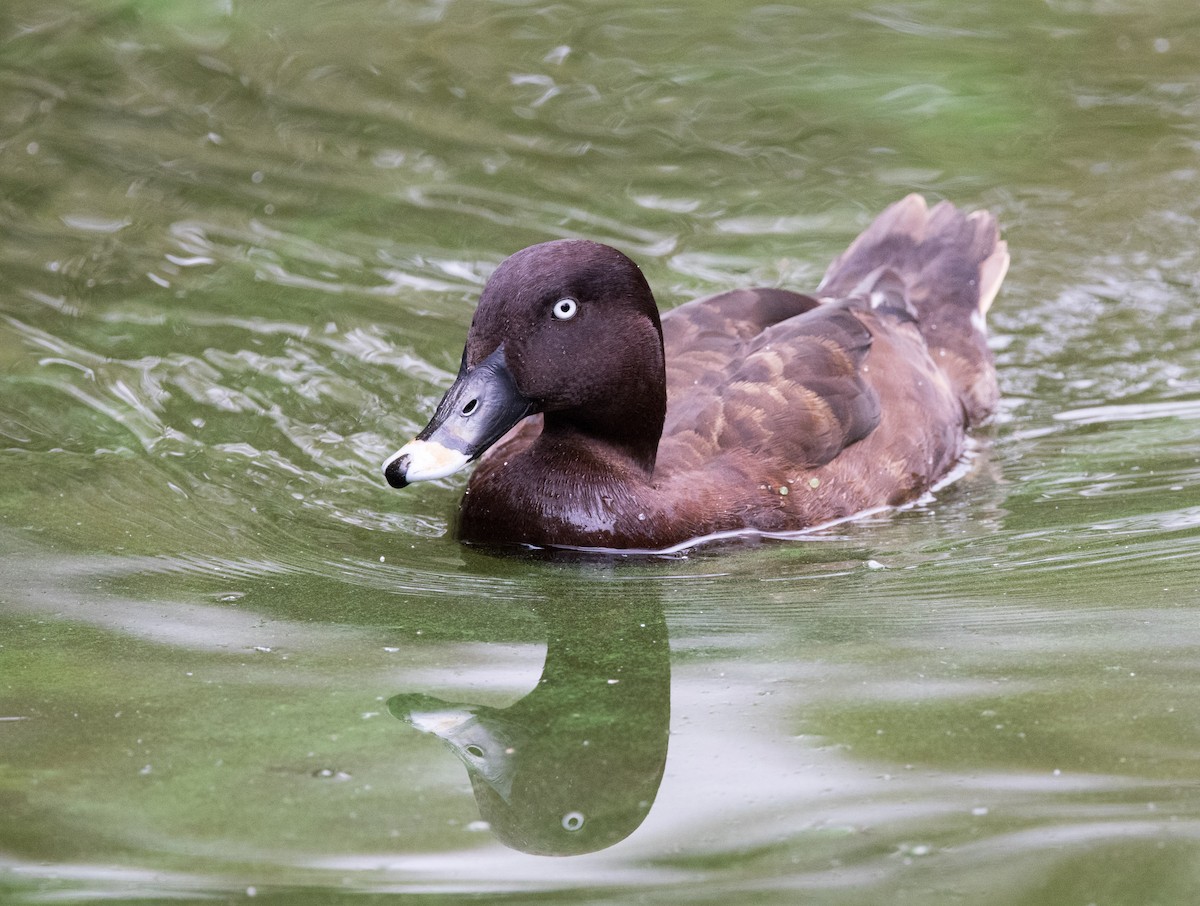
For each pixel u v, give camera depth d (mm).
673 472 9727
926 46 16578
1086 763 6730
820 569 9242
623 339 9359
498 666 7879
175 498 9984
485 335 9227
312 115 15055
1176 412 11438
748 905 5816
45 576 8867
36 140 14445
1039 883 5906
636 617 8555
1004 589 8820
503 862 6098
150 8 17109
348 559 9375
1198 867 5965
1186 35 16734
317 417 11070
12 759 6836
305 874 5996
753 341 10570
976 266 12273
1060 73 15969
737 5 17500
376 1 17453
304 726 7184
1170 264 13219
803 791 6582
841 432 10102
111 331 11906
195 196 13703
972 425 11508
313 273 12719
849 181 14203
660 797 6574
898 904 5805
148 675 7695
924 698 7383
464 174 14164
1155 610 8383
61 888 5895
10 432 10641
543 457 9688
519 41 16641
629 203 13812
